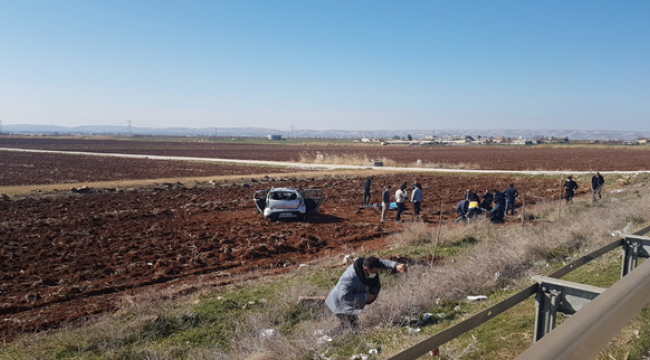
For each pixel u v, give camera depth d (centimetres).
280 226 1930
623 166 5612
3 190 3069
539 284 356
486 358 471
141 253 1423
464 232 1498
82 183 3588
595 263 852
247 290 961
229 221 2042
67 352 666
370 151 10631
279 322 739
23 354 668
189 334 716
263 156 8144
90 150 9881
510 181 3859
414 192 2211
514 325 557
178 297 952
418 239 1471
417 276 918
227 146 13550
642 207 1511
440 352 494
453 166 5353
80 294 1044
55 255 1406
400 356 262
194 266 1291
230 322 753
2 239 1627
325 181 3862
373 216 2248
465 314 669
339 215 2272
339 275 1059
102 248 1502
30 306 959
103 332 710
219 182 3659
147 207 2408
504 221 1931
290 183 3700
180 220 2056
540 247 1030
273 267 1294
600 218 1407
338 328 624
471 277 830
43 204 2512
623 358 388
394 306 680
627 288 305
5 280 1158
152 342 689
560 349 219
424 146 15338
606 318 262
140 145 13362
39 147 10931
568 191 2270
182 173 4725
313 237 1636
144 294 973
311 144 16525
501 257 930
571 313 343
